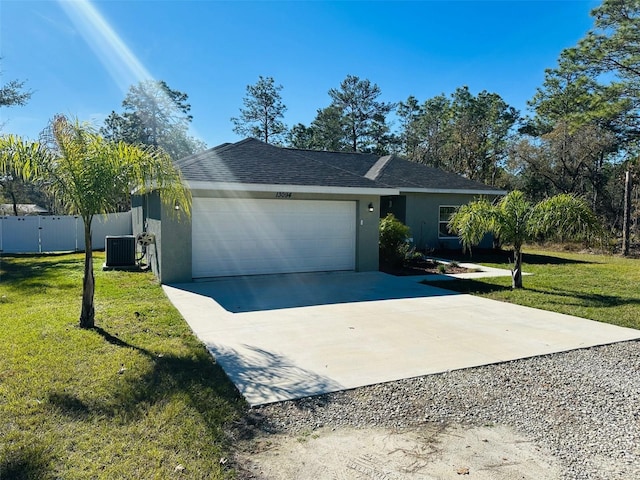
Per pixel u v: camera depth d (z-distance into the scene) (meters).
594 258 17.25
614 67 20.59
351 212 12.34
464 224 10.16
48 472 2.77
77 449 3.04
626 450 3.21
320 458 3.08
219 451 3.10
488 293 9.45
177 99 35.69
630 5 18.81
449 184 18.91
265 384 4.34
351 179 12.16
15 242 18.16
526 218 9.80
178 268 10.20
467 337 6.11
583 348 5.66
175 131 35.38
